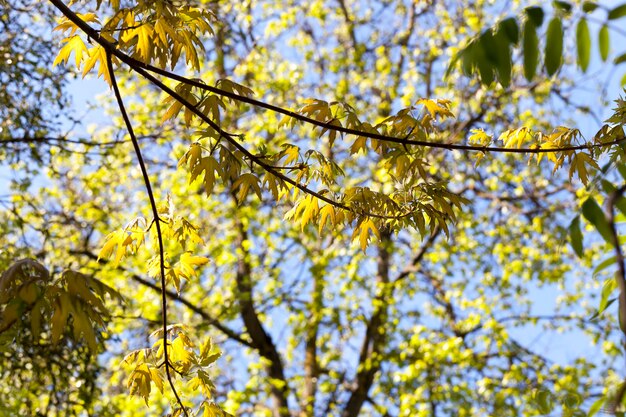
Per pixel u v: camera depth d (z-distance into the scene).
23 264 2.54
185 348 3.84
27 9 7.02
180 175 11.30
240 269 12.48
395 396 11.90
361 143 3.84
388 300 11.95
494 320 11.28
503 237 12.59
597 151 3.62
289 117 3.78
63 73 7.20
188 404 9.46
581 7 1.88
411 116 3.77
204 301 12.24
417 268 12.79
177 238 3.75
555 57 1.95
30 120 7.18
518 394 10.84
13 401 6.72
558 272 11.75
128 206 11.55
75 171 10.83
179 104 3.73
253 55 12.05
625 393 1.82
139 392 3.70
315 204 3.94
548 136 3.77
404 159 3.82
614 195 1.82
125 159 10.82
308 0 13.09
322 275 12.05
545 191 12.33
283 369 12.96
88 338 2.55
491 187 11.88
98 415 7.89
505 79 2.09
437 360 11.34
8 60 6.91
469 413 11.13
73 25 3.56
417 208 3.83
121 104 3.29
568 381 10.44
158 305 11.48
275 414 12.26
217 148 3.74
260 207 12.02
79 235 10.62
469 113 11.77
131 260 11.05
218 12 11.10
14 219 8.00
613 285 2.19
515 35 2.04
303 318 11.91
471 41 2.12
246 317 12.41
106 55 3.29
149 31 3.52
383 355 12.13
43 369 7.04
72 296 2.55
